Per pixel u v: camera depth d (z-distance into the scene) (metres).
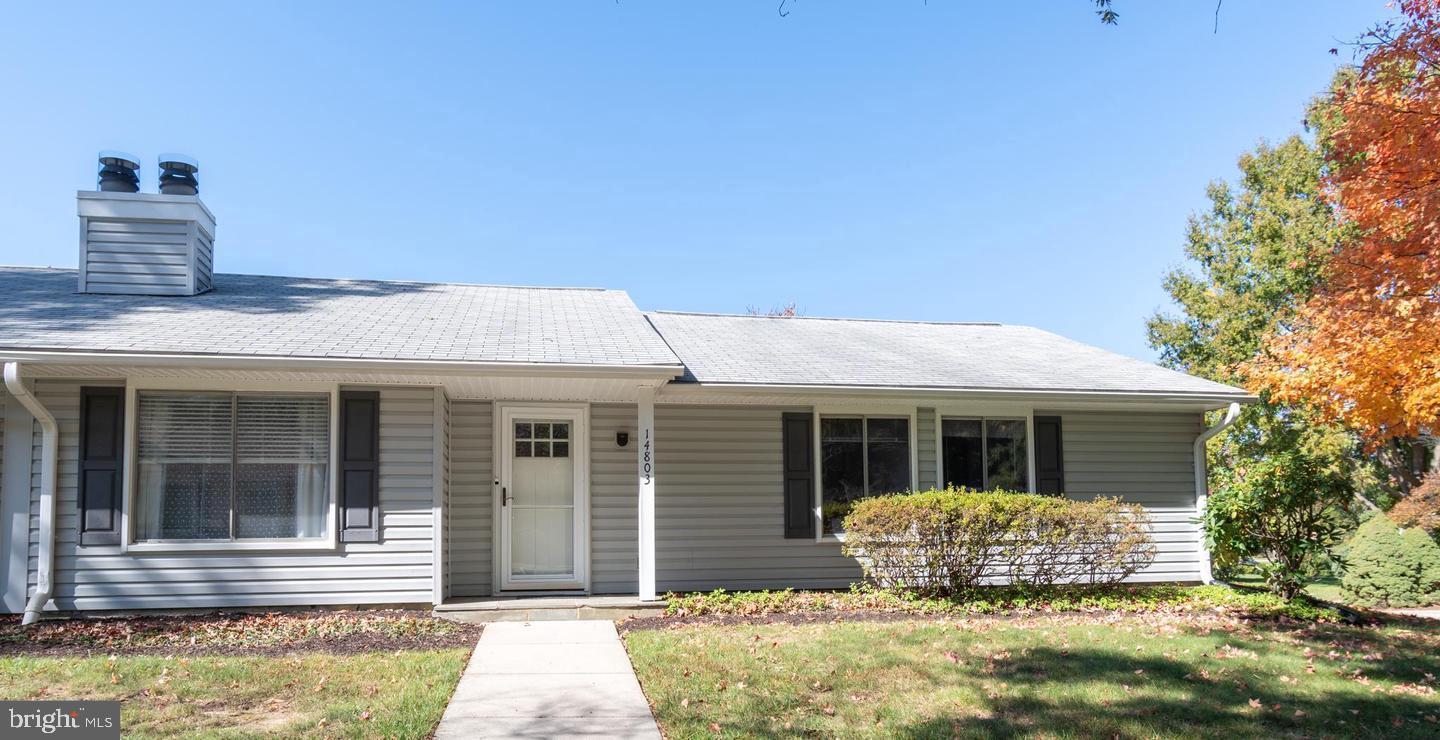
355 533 9.52
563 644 7.86
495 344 9.82
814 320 15.62
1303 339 10.67
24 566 9.02
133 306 10.43
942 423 12.20
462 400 11.09
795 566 11.57
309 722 5.21
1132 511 10.99
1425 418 9.23
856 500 11.80
